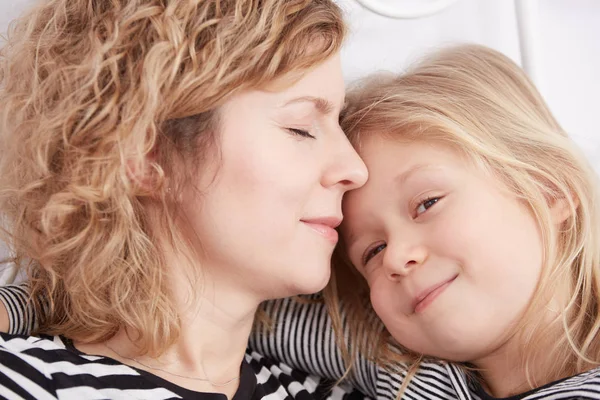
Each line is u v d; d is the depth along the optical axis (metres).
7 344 0.88
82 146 0.91
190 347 0.97
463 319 0.97
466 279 0.97
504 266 0.96
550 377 1.00
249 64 0.89
